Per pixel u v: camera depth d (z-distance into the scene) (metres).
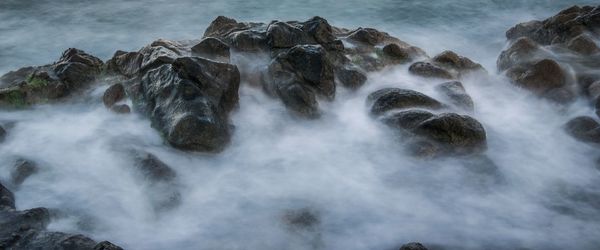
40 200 8.85
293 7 23.16
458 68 13.70
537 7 22.44
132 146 9.99
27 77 12.26
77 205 8.79
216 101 10.51
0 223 7.65
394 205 9.15
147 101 10.91
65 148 10.25
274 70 11.80
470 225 8.71
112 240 8.12
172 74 10.56
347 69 12.80
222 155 10.12
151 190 8.90
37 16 22.00
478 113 12.42
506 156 10.68
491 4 22.78
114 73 12.77
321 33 13.12
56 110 11.55
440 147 10.16
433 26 20.67
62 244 7.28
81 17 22.08
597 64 13.69
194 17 22.22
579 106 12.13
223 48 12.23
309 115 11.34
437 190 9.52
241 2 23.91
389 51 14.01
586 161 10.45
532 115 12.28
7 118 11.16
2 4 23.17
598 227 8.69
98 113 11.41
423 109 11.02
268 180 9.70
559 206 9.24
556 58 14.03
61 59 13.44
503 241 8.34
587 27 15.54
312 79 11.67
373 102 11.55
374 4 23.16
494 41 19.05
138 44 19.41
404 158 10.16
